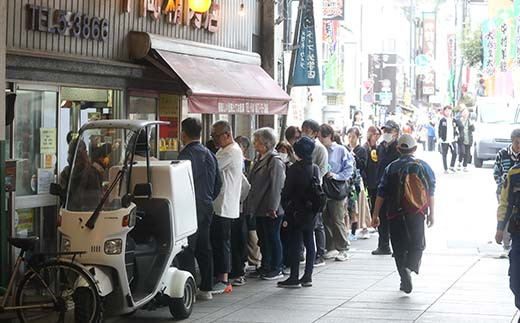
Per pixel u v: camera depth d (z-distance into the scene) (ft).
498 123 130.82
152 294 35.45
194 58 54.49
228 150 43.86
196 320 37.35
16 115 39.70
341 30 135.13
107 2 46.85
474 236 63.36
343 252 53.93
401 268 42.34
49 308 32.07
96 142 35.19
